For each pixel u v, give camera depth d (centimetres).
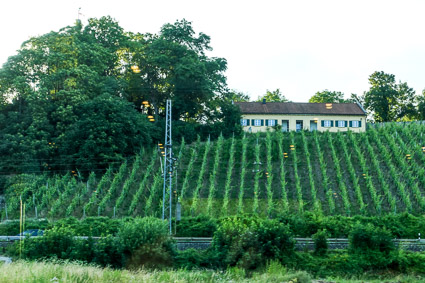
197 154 6006
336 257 2894
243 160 5694
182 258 2809
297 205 4800
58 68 5984
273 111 7300
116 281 2011
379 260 2855
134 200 4678
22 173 5228
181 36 6919
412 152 6147
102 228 3800
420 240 3578
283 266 2795
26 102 5956
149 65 6712
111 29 6850
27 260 2650
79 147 5425
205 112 7069
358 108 7512
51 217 4522
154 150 5919
